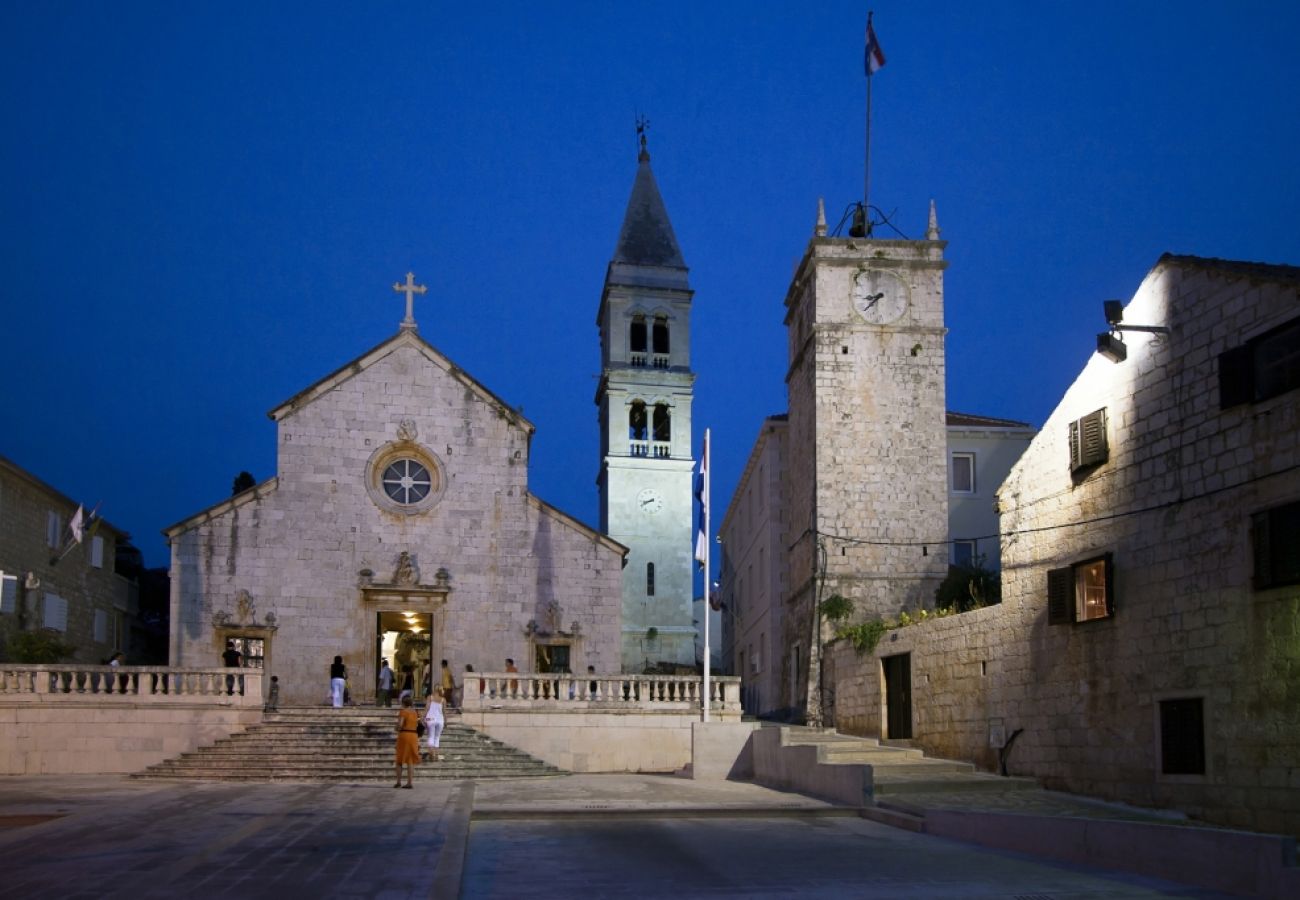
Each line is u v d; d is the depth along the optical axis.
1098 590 24.94
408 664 46.53
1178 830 15.27
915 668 32.62
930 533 44.12
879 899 13.87
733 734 32.19
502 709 35.44
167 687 36.00
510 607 42.56
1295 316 19.97
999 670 28.48
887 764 28.27
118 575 54.50
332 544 41.72
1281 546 20.06
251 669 34.28
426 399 43.44
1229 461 21.38
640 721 36.03
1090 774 24.75
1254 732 20.41
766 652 52.69
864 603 43.41
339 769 30.91
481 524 42.94
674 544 64.50
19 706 33.06
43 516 44.56
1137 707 23.41
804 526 46.59
